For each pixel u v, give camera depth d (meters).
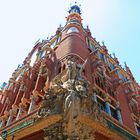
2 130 17.44
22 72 31.16
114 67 35.22
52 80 18.86
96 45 33.59
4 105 25.58
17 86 27.34
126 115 24.11
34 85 24.25
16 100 23.23
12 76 31.78
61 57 22.91
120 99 26.06
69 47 23.38
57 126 12.45
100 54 33.47
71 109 12.31
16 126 16.14
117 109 23.20
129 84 34.75
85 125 13.18
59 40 29.69
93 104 14.79
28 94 22.81
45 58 24.03
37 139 13.55
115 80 27.66
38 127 13.45
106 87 24.69
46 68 23.67
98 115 14.54
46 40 35.25
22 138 14.80
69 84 14.77
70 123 11.99
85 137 12.52
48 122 12.87
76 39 25.77
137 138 18.25
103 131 14.38
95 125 13.73
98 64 24.77
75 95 13.40
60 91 14.24
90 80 21.70
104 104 21.78
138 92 36.19
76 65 19.19
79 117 12.67
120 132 16.62
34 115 14.99
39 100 20.44
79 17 35.91
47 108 13.75
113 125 16.31
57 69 21.48
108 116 16.39
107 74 28.89
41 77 23.02
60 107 13.10
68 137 11.66
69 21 32.38
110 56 36.91
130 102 28.89
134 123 25.23
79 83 15.58
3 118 22.05
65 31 29.91
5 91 28.38
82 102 13.63
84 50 25.67
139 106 29.56
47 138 12.37
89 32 34.31
